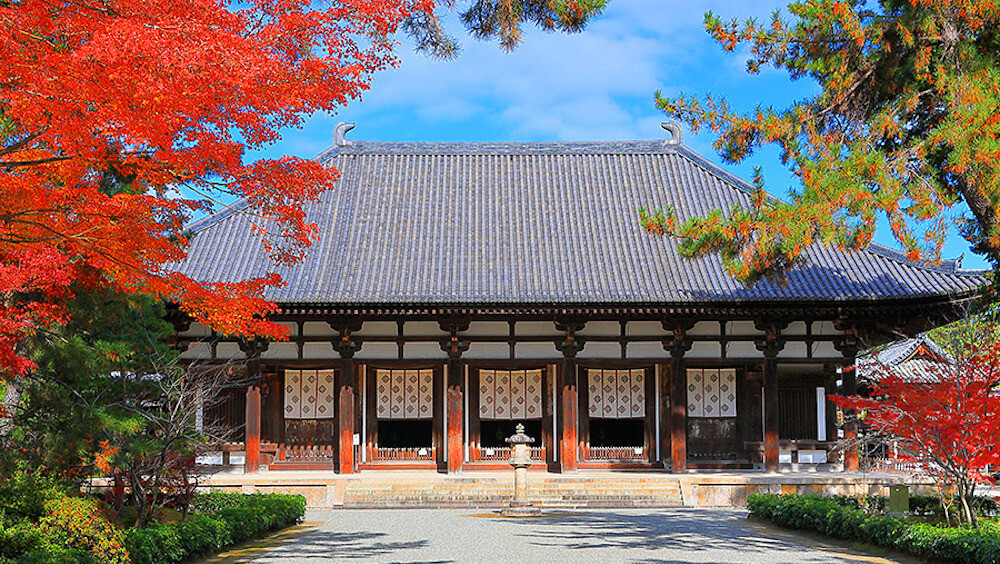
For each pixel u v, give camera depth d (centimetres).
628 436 3266
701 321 3150
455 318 3089
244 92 924
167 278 1273
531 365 3162
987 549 1432
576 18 1519
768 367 3100
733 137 2128
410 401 3297
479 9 1533
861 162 1864
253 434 3092
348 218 3488
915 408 1756
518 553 1669
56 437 1683
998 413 1700
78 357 1667
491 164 3872
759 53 2170
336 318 3084
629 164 3859
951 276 2978
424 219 3491
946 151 2019
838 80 2031
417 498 2872
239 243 3325
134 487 1814
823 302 2928
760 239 2095
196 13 925
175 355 2056
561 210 3550
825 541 1889
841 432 3147
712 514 2562
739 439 3225
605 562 1545
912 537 1636
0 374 1284
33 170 1105
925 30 1889
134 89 880
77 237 1109
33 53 898
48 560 1323
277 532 2117
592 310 2992
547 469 3222
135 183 1189
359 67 998
